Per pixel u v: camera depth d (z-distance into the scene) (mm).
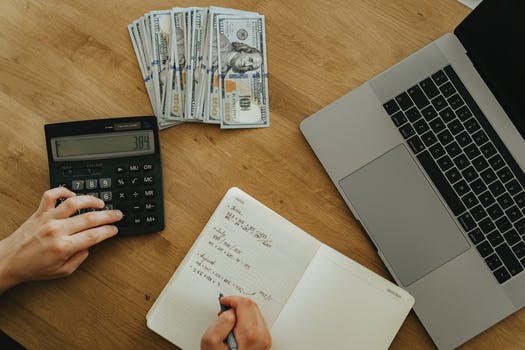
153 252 756
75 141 741
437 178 739
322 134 765
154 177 747
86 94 791
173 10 798
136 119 745
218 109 782
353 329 727
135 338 742
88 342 740
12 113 785
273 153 780
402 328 740
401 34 796
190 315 728
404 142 750
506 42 700
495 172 728
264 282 738
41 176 775
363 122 760
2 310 742
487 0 691
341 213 768
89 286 749
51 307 745
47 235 708
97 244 756
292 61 796
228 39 795
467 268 724
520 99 721
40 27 799
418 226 738
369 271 738
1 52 795
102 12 804
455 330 720
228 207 751
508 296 714
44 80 792
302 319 729
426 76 751
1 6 801
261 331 688
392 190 747
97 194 741
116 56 797
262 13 805
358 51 795
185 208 768
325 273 739
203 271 740
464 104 739
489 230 723
